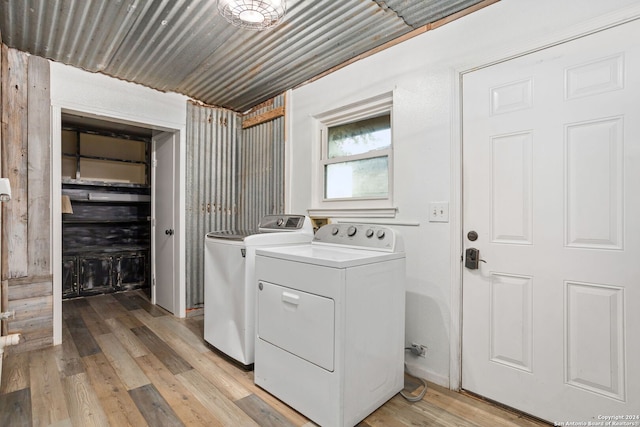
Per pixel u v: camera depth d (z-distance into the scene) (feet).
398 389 6.26
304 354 5.48
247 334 6.98
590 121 4.96
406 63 7.21
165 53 8.11
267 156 11.14
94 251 13.42
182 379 6.68
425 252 6.83
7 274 7.63
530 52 5.51
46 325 8.17
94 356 7.69
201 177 11.23
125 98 9.65
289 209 10.21
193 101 11.09
